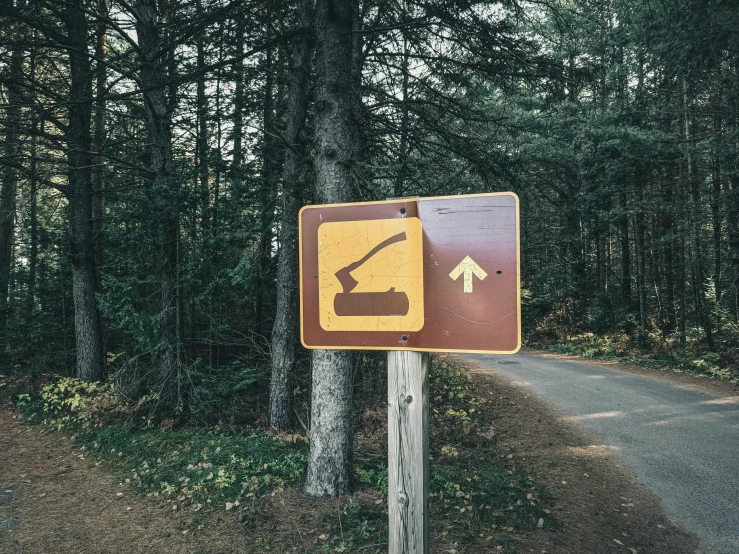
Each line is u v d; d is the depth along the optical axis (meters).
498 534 4.76
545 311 24.34
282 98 10.73
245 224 7.97
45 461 7.03
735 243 15.35
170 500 5.59
